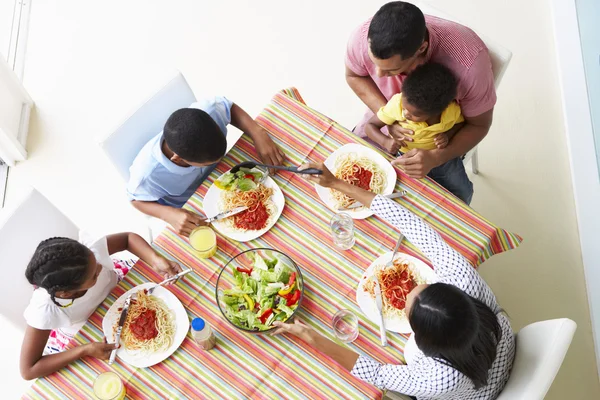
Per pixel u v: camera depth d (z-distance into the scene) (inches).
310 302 62.2
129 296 63.2
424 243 61.2
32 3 129.7
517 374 56.6
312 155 71.0
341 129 72.3
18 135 114.7
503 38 117.3
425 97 62.7
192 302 62.9
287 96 75.0
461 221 65.7
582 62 110.4
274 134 72.5
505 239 66.0
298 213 67.2
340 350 58.2
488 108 71.4
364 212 66.6
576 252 100.3
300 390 57.9
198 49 123.0
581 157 105.1
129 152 77.6
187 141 61.7
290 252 65.1
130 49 124.1
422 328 50.1
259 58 121.3
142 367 59.7
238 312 60.4
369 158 69.7
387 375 56.6
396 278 62.3
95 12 128.5
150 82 120.3
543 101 112.0
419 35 59.8
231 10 126.1
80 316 66.5
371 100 80.4
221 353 60.0
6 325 98.7
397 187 68.3
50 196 110.8
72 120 117.6
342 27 122.6
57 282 58.6
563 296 97.3
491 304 58.6
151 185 74.0
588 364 92.0
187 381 58.9
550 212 103.8
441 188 67.9
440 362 53.4
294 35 122.7
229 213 66.9
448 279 58.5
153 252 65.8
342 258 64.5
